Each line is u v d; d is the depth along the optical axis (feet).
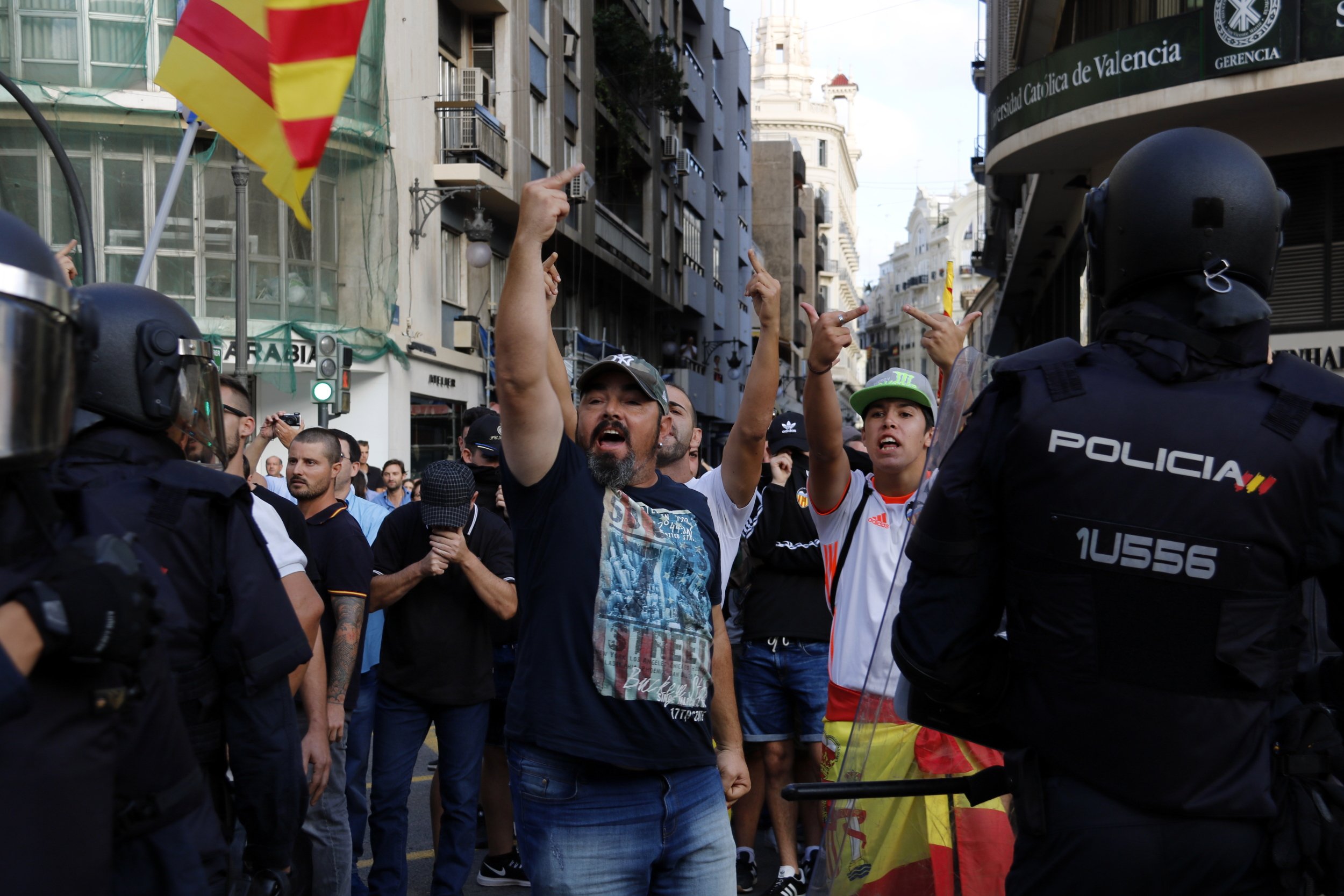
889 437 14.37
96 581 6.16
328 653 15.51
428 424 70.64
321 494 16.02
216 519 8.68
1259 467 6.93
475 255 71.05
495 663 19.07
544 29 85.20
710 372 142.41
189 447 9.15
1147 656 6.96
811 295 243.40
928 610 7.58
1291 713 7.10
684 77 119.24
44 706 6.14
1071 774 7.19
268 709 8.79
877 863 11.71
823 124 350.84
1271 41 46.26
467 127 71.20
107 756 6.42
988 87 111.45
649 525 10.53
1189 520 6.94
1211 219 7.27
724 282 158.40
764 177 209.67
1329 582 7.22
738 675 18.90
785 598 18.47
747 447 13.41
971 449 7.58
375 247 62.95
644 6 115.24
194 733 8.55
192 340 8.94
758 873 19.67
